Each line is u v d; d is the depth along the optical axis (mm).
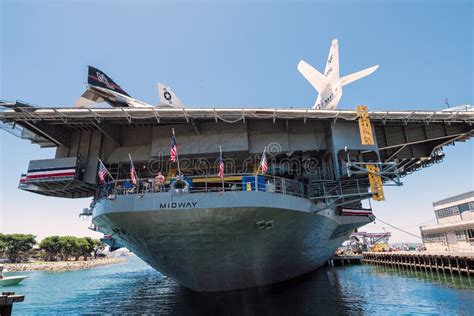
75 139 19344
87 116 15938
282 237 14836
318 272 34062
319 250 21250
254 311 14297
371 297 18141
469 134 19391
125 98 21547
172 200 12867
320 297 17672
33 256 76375
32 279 36531
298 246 16719
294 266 18328
